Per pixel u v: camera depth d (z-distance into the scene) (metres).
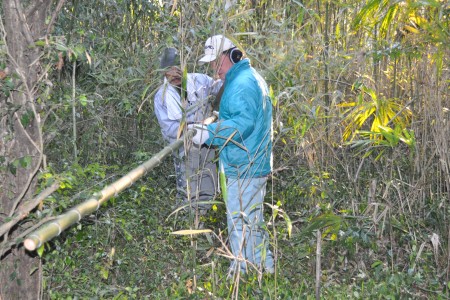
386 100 5.89
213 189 6.17
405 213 5.66
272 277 5.05
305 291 4.91
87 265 5.02
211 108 5.77
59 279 4.62
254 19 6.23
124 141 7.40
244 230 4.47
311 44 6.32
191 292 4.70
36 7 3.89
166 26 6.20
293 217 6.12
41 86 3.98
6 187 3.99
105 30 7.50
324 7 6.70
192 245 4.87
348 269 5.37
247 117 4.87
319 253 4.29
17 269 4.05
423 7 5.62
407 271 5.19
